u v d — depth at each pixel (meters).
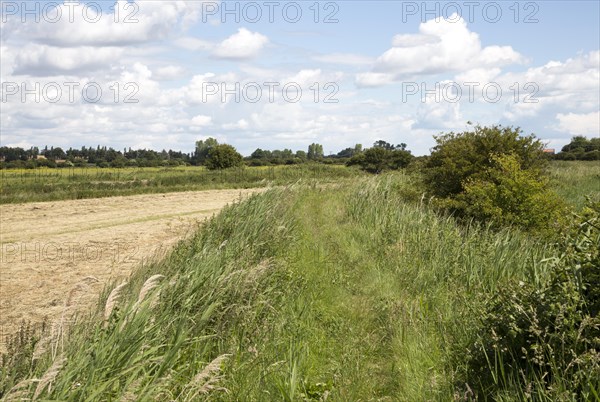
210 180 41.81
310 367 6.46
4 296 9.98
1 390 4.54
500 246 10.09
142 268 9.98
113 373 4.96
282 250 12.07
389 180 22.19
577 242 5.84
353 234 14.42
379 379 6.36
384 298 8.79
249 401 5.47
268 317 7.55
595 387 4.63
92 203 27.11
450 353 6.37
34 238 16.89
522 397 4.97
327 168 45.56
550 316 5.42
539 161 16.03
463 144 16.34
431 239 11.50
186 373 5.86
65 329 6.32
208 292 7.21
